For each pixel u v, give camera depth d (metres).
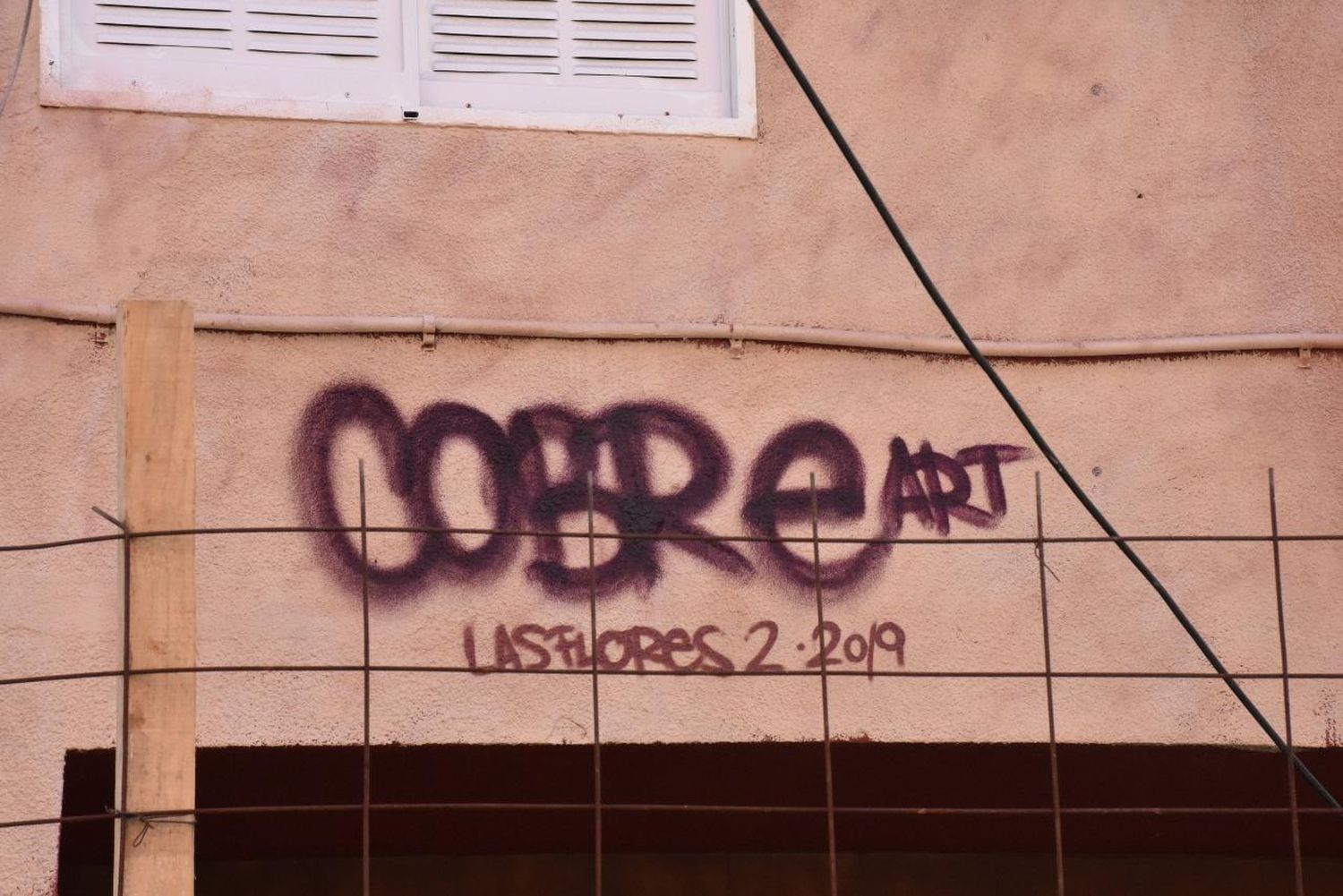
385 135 6.66
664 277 6.73
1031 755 6.91
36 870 5.90
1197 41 7.26
